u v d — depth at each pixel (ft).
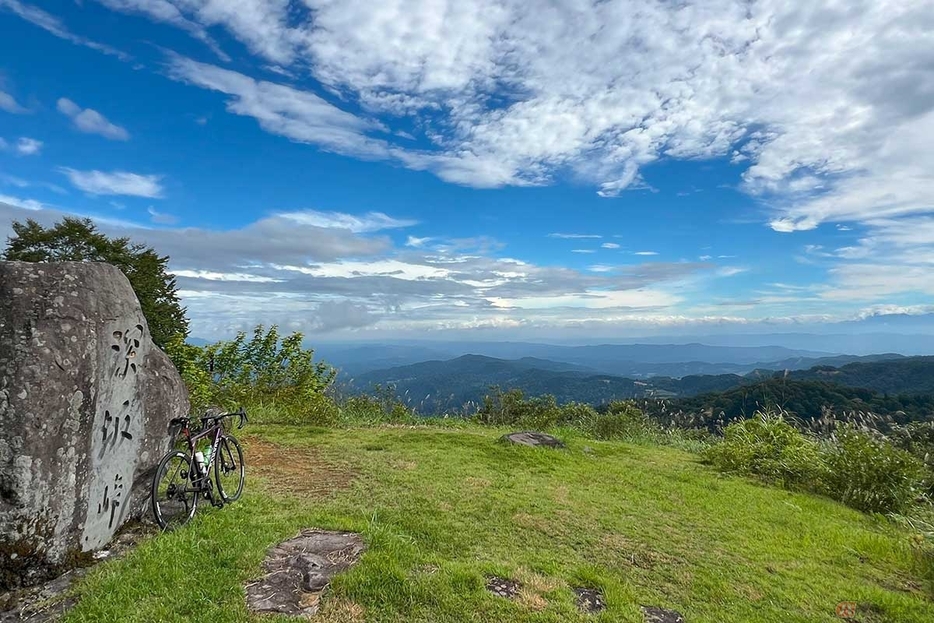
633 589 14.47
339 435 32.12
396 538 15.39
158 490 16.03
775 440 32.32
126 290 15.30
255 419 35.40
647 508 22.03
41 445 12.16
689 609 13.99
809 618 13.97
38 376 12.16
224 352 37.91
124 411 15.03
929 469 28.25
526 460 28.17
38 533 12.18
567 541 17.63
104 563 13.00
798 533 20.79
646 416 50.31
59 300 12.95
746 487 27.55
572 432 43.65
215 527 15.19
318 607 11.69
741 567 16.94
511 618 11.98
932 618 14.33
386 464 25.21
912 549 19.07
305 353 40.75
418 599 12.32
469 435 34.24
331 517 16.72
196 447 17.60
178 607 11.19
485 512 19.38
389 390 48.34
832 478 28.30
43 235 70.85
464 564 14.23
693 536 19.35
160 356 17.49
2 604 11.41
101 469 14.06
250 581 12.48
